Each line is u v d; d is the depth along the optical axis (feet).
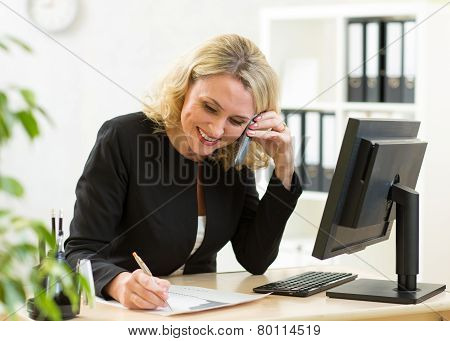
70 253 5.22
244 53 5.32
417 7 9.16
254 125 5.49
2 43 2.33
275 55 10.34
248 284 5.55
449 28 9.06
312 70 10.30
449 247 9.07
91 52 9.93
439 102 9.11
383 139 4.90
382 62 9.67
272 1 10.64
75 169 9.75
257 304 4.73
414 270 5.05
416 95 9.25
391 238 8.92
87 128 9.89
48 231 2.13
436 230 9.06
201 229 5.93
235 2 10.59
